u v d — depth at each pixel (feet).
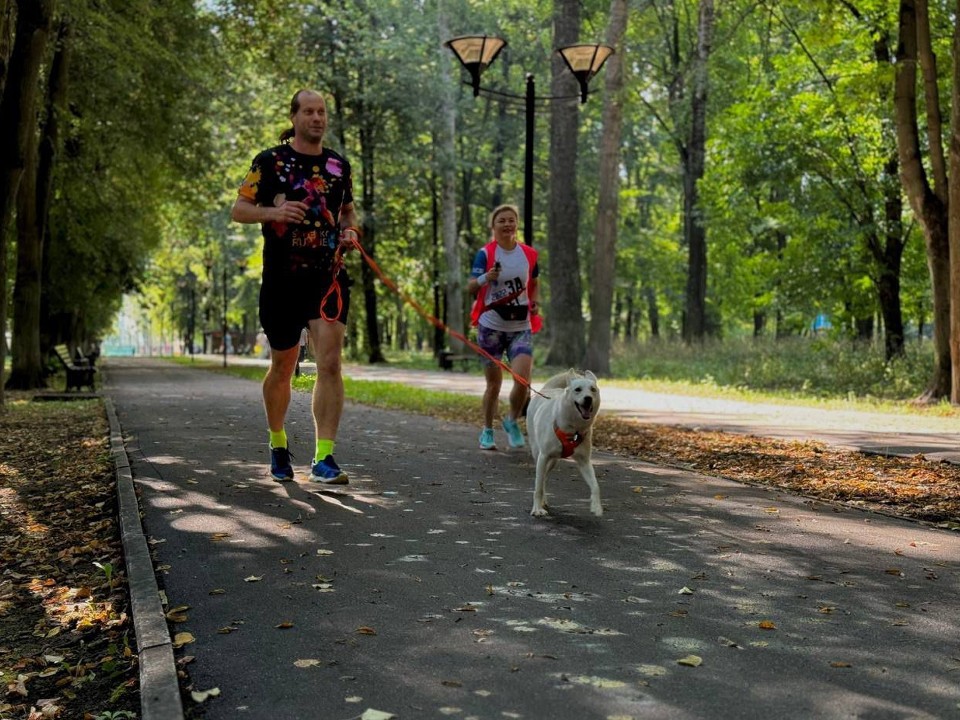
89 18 58.95
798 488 24.68
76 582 16.44
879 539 18.57
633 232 162.81
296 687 10.91
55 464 29.73
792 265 80.84
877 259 75.82
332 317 22.94
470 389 68.33
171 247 148.25
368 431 37.88
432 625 13.11
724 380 80.94
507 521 20.12
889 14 63.67
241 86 88.69
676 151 152.15
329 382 23.34
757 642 12.37
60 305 95.55
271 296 22.65
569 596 14.52
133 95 72.64
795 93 78.64
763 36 111.34
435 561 16.66
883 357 75.25
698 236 113.91
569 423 19.86
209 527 19.36
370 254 137.49
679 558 16.93
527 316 31.07
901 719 9.85
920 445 31.63
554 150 95.76
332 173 22.41
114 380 88.07
